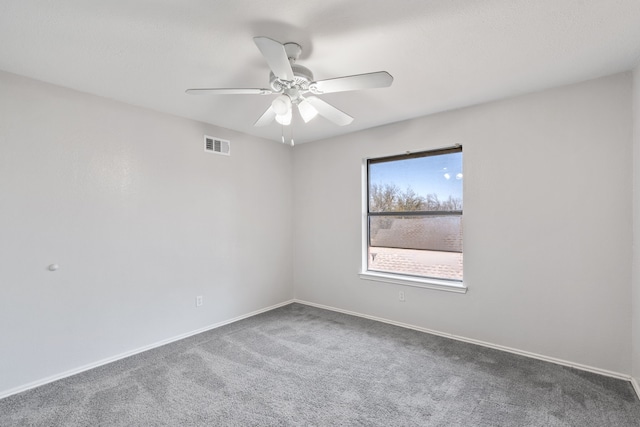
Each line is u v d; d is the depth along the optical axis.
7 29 1.75
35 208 2.36
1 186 2.21
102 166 2.71
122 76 2.35
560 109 2.58
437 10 1.61
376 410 2.03
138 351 2.91
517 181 2.78
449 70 2.28
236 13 1.63
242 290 3.86
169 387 2.30
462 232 3.12
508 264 2.84
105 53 2.02
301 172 4.47
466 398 2.14
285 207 4.46
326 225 4.19
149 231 3.02
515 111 2.79
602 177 2.41
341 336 3.24
